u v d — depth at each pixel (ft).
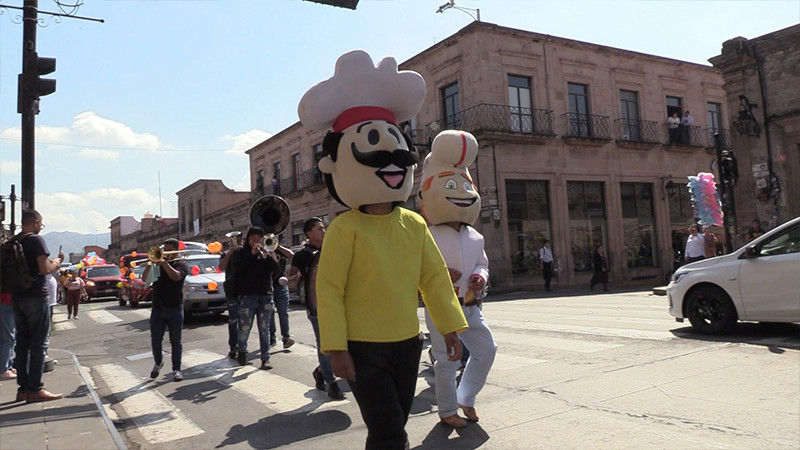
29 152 25.38
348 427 16.37
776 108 51.13
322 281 9.65
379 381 9.46
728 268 25.31
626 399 16.62
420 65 80.94
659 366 20.24
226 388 22.07
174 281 24.08
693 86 90.02
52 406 18.75
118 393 22.43
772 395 16.12
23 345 19.45
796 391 16.37
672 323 29.94
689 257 50.88
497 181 70.90
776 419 14.21
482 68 71.61
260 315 25.68
